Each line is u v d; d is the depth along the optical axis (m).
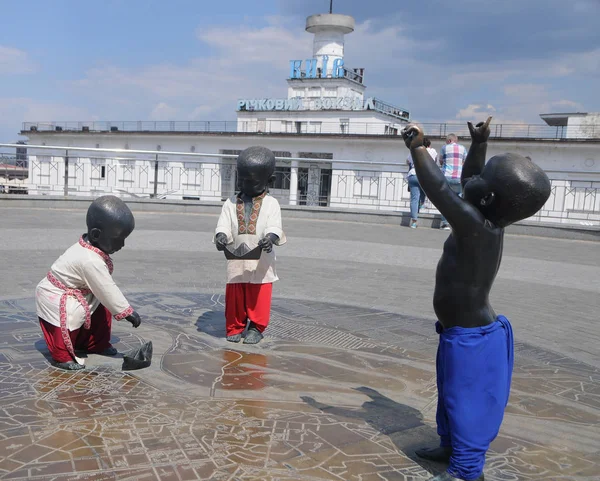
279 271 8.12
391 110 54.78
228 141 45.53
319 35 56.91
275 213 4.59
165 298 6.12
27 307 5.39
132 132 47.34
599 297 7.51
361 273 8.33
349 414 3.39
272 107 54.34
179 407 3.35
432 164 2.43
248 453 2.83
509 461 2.94
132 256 8.64
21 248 8.75
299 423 3.22
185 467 2.66
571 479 2.79
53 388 3.53
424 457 2.87
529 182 2.42
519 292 7.59
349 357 4.49
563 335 5.54
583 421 3.51
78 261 3.76
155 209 15.67
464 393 2.56
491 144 36.72
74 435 2.92
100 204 3.76
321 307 6.14
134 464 2.66
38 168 15.29
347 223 15.23
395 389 3.85
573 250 12.12
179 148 47.38
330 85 56.47
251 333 4.74
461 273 2.55
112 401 3.38
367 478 2.66
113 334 4.77
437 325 2.79
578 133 41.41
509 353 2.66
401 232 13.78
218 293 6.49
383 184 18.00
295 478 2.62
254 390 3.69
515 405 3.71
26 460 2.65
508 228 14.48
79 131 48.91
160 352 4.34
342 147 42.75
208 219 14.56
